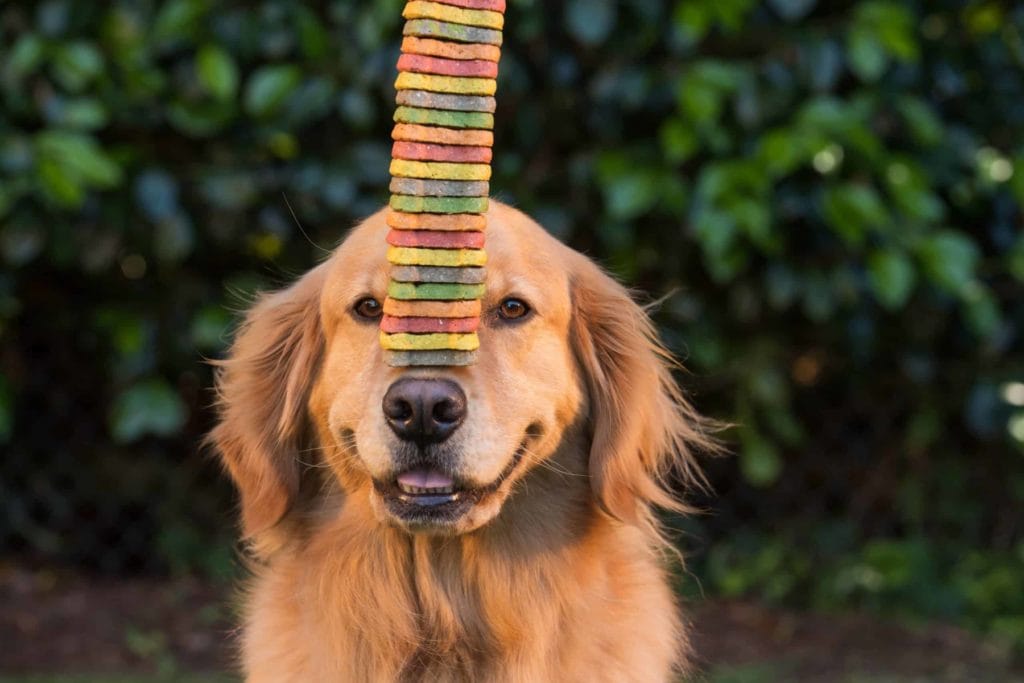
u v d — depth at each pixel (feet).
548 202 20.83
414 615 12.14
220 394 13.76
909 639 21.12
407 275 10.16
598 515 12.53
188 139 20.94
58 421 23.45
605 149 20.26
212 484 24.00
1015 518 23.43
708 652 20.56
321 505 12.59
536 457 11.73
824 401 23.52
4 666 19.20
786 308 21.80
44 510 23.68
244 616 13.60
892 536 23.62
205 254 22.03
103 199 20.22
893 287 19.38
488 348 11.39
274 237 21.27
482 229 10.23
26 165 18.86
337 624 12.20
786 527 23.43
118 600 22.09
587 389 12.58
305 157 20.51
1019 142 21.08
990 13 20.75
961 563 23.02
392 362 10.32
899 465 23.57
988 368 22.38
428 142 10.00
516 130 20.63
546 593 12.13
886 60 19.79
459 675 12.25
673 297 21.18
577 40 20.04
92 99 19.51
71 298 22.71
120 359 21.93
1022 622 21.45
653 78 19.71
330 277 12.24
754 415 22.59
